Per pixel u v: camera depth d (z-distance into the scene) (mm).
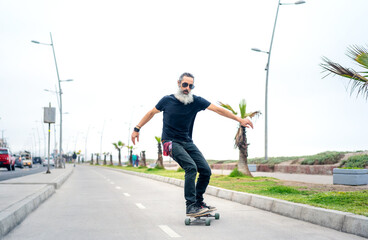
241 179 15820
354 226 5000
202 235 5023
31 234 5230
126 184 16797
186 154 5953
